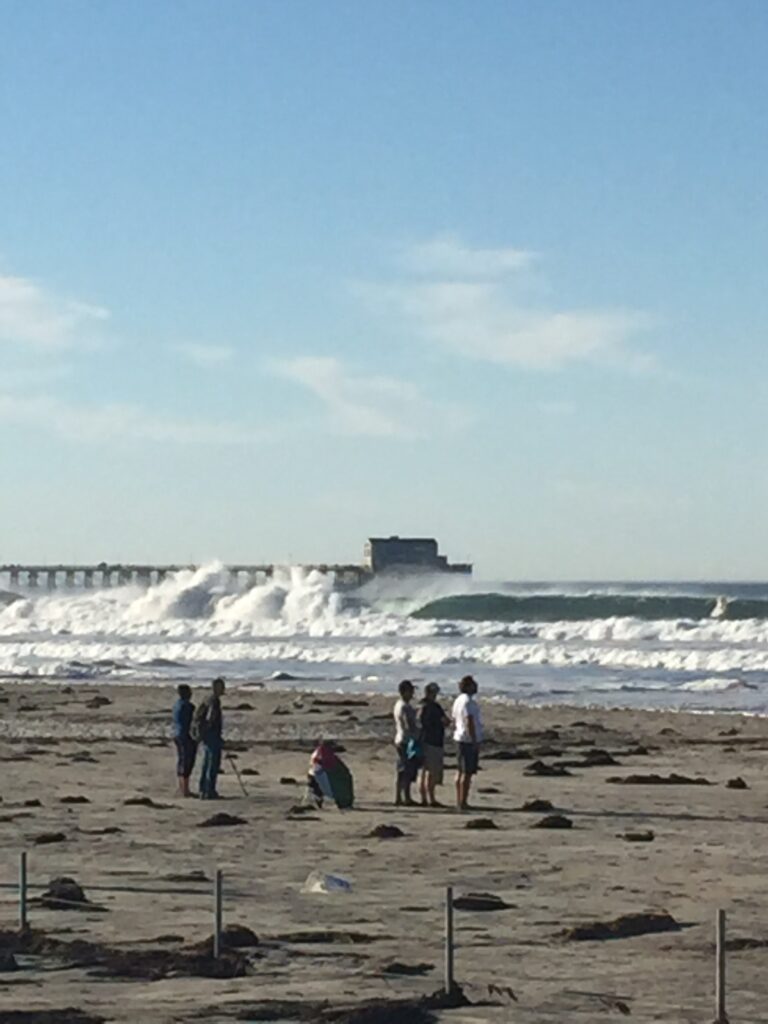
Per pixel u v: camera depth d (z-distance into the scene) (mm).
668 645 113812
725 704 71312
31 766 44625
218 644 124000
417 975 18000
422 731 35438
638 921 20844
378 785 39656
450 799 36812
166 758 47125
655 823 32469
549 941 20062
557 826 31766
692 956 19109
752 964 18688
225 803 36062
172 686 82688
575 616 149125
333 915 21922
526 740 53062
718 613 141250
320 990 17141
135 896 23422
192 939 19922
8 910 22188
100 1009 16172
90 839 29891
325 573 197500
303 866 26547
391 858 27469
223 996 16812
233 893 23812
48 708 68312
